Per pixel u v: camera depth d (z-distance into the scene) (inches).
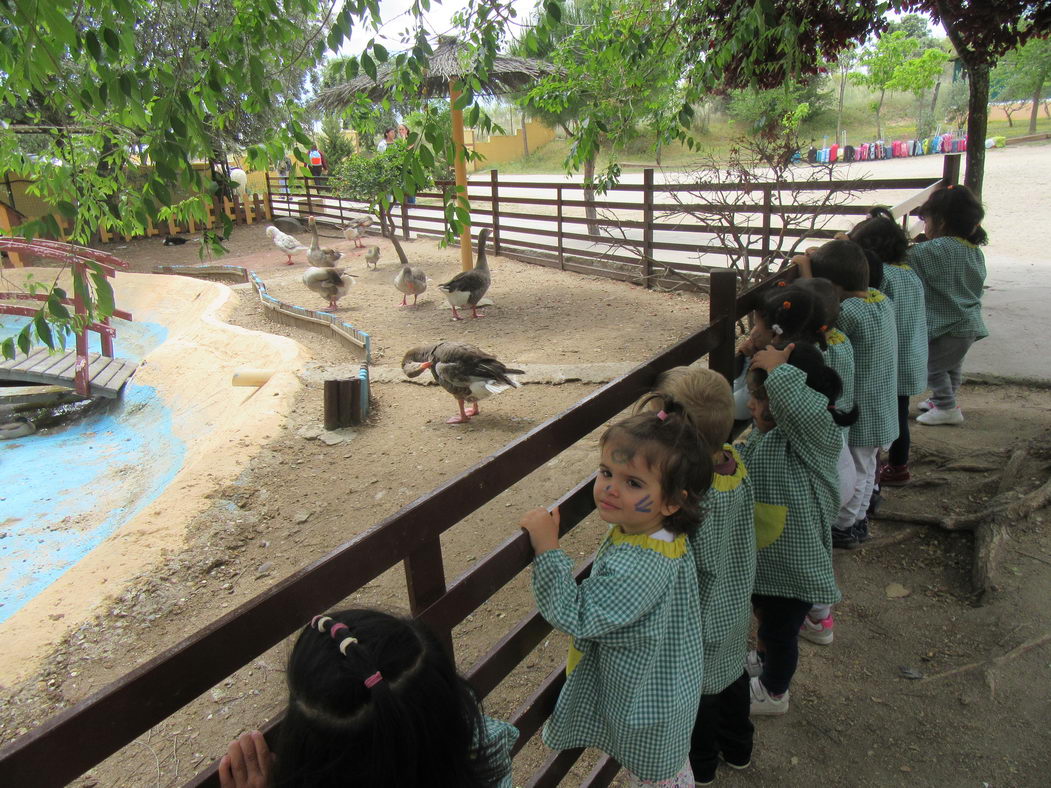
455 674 42.4
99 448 315.0
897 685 107.7
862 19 216.4
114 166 139.5
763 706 103.2
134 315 521.0
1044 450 158.7
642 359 288.7
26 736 32.8
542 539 65.4
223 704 127.7
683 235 532.1
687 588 68.7
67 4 80.8
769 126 259.4
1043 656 107.6
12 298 399.9
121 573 166.7
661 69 194.4
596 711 72.0
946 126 1338.6
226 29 108.5
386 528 50.7
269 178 855.1
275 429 241.9
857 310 117.3
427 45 124.2
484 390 229.9
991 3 197.2
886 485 161.3
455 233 143.1
